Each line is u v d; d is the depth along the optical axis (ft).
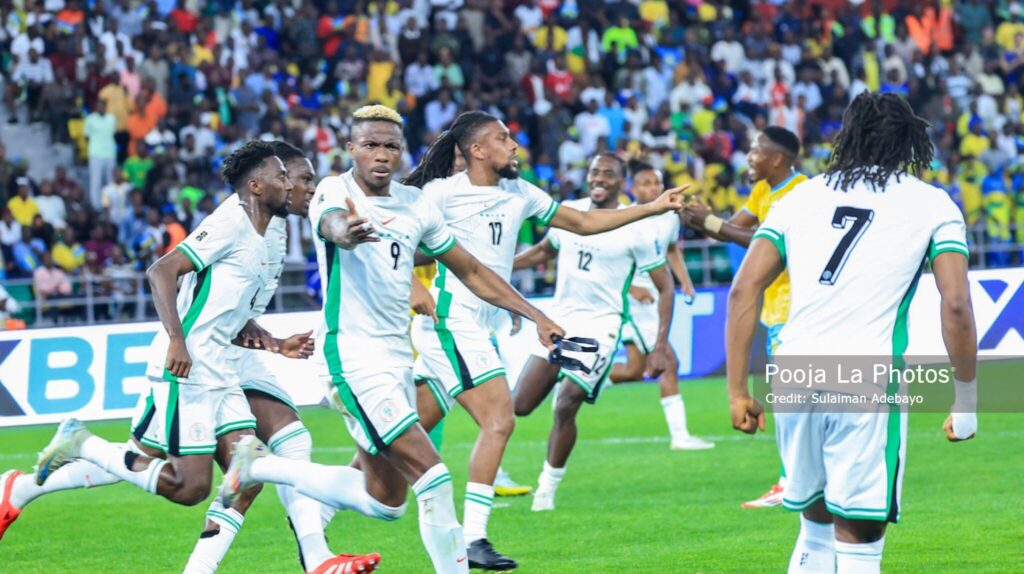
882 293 32.48
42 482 43.42
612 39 161.38
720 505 60.70
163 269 39.91
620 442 84.07
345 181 38.34
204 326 41.09
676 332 103.24
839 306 32.50
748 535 53.11
